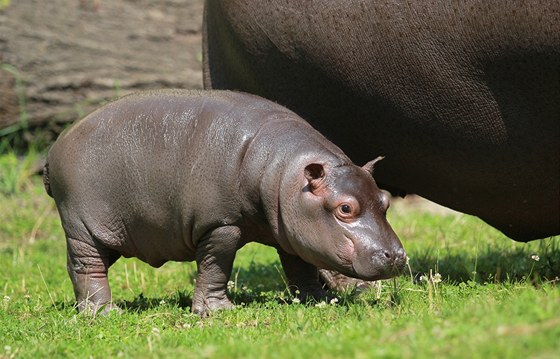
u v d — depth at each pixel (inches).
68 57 1678.2
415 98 845.8
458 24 800.9
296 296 860.6
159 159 808.9
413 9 816.3
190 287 989.8
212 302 818.2
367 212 749.3
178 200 804.6
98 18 1721.2
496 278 869.8
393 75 844.0
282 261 874.1
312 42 871.7
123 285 1040.2
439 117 845.2
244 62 941.8
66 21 1700.3
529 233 926.4
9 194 1619.1
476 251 1050.7
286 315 750.5
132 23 1732.3
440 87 829.2
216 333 701.3
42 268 1160.8
